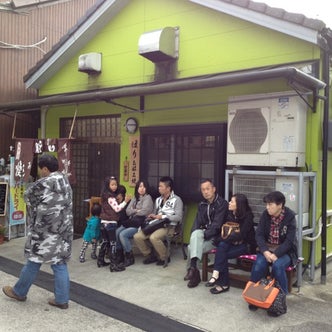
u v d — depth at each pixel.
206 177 5.96
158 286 4.75
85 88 7.54
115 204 5.60
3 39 8.49
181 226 5.84
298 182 4.61
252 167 5.30
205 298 4.38
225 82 4.43
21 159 7.18
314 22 4.63
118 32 7.04
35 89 8.49
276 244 4.34
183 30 6.20
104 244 5.61
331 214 5.36
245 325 3.73
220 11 5.55
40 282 4.88
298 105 4.66
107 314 3.98
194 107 6.11
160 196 6.19
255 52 5.45
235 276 4.67
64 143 6.72
